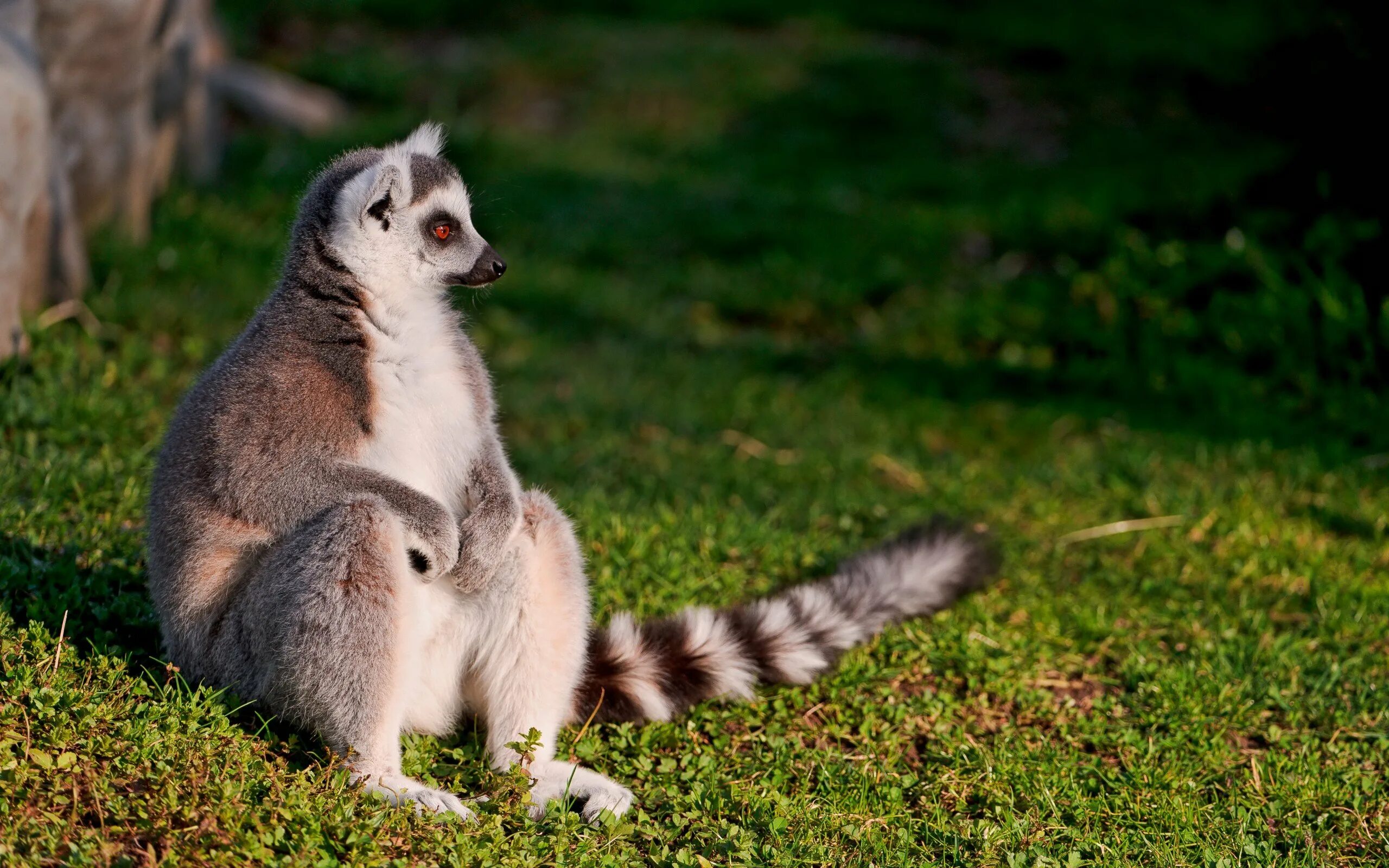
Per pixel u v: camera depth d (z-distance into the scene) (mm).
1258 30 28781
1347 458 13047
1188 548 11070
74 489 9531
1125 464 13055
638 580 9359
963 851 6547
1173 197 20422
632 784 7203
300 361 6750
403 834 6020
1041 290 17969
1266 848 6648
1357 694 8523
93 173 15219
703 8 29953
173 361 13078
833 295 18359
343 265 6980
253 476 6570
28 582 7797
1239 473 12883
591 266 19359
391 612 6328
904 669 8531
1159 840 6777
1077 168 23391
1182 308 16609
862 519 11625
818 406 15031
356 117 23938
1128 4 31719
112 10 14469
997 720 8188
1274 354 15273
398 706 6488
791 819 6770
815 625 8219
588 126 24922
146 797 5871
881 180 22766
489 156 22703
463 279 7312
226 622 6660
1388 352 14594
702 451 13383
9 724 6109
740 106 25719
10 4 12656
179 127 18594
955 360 16734
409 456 7023
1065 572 10602
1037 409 14992
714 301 18391
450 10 29141
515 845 6137
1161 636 9398
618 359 16188
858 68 27156
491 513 6961
